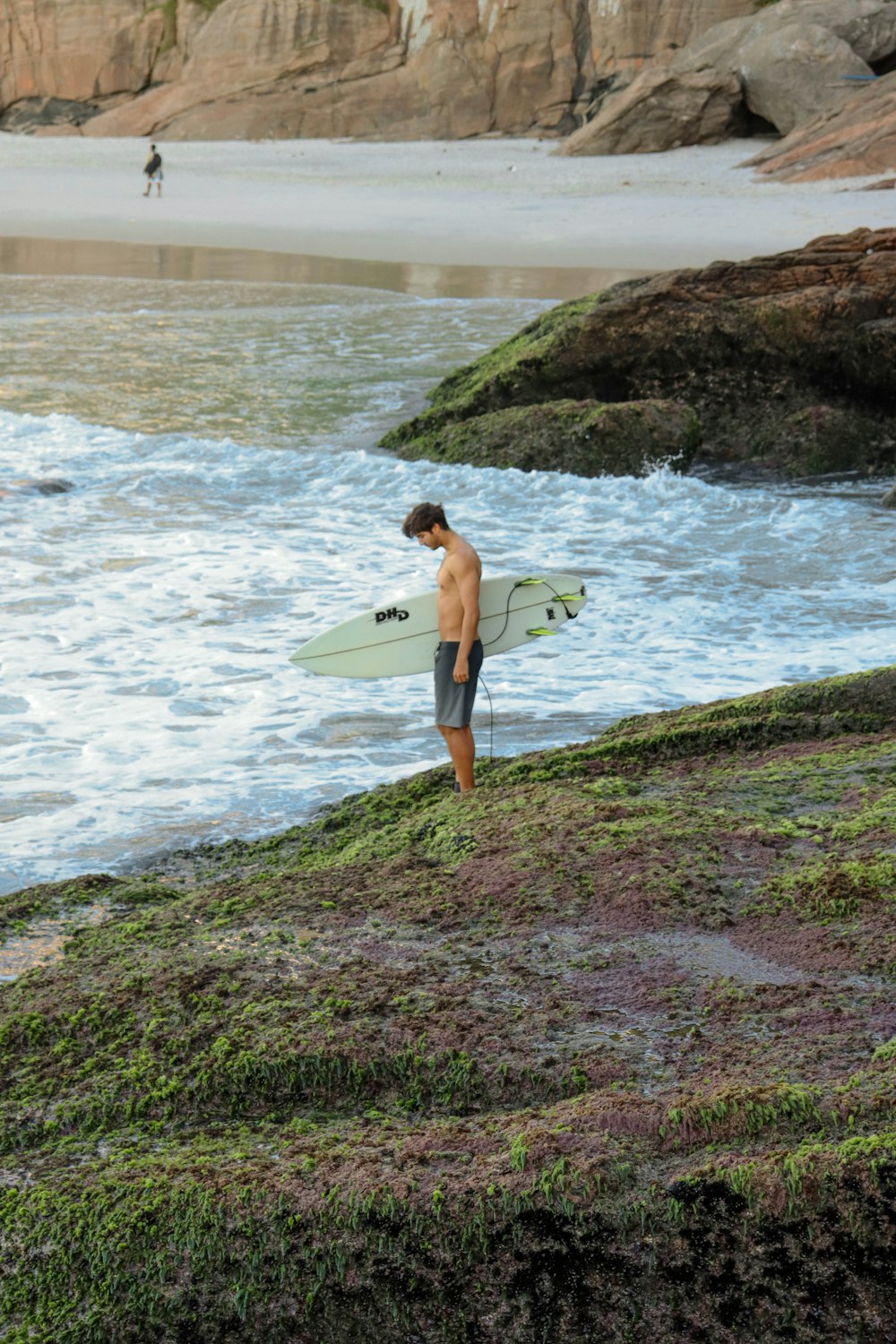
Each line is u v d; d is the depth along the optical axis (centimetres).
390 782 677
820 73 4828
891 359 1545
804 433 1582
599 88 5953
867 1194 241
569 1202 252
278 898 439
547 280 2933
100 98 6675
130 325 2398
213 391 1878
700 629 953
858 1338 239
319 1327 261
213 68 6356
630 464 1477
